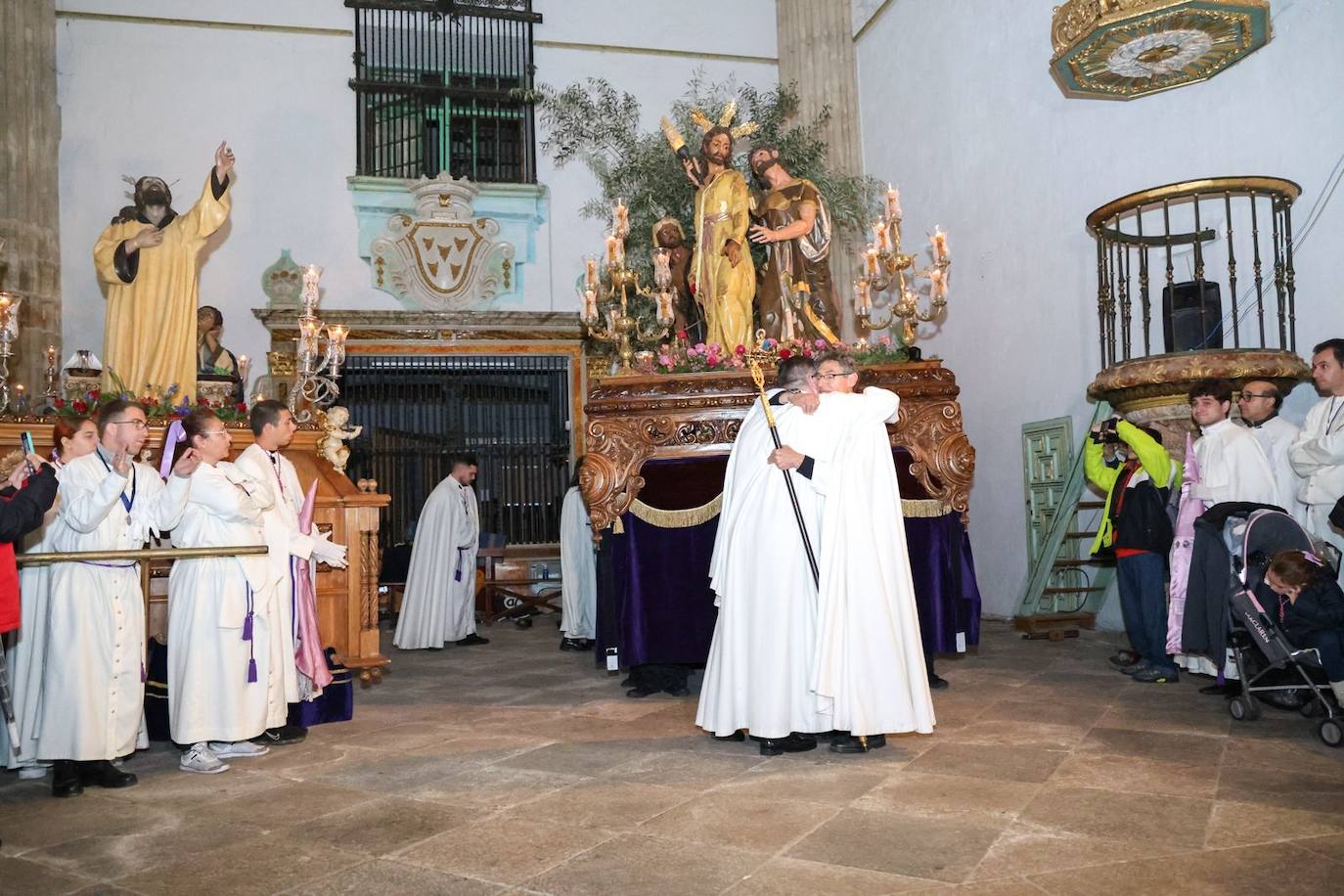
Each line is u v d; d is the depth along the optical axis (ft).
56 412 21.89
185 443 15.98
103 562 14.52
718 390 20.33
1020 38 31.65
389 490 41.91
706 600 20.25
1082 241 29.14
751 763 14.48
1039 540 30.91
